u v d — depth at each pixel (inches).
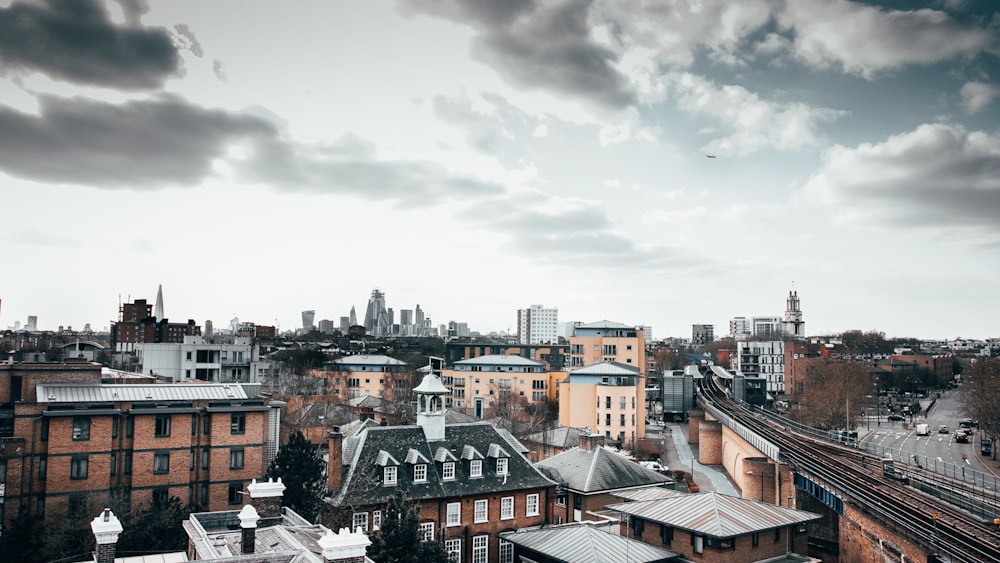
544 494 3174.2
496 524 3031.5
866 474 3649.1
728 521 2340.1
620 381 6722.4
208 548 1713.8
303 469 2888.8
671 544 2447.1
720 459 5920.3
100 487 3036.4
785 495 3848.4
